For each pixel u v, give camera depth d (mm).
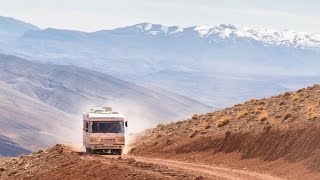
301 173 49438
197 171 53531
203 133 72438
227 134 66125
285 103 72438
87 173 60094
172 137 77875
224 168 57469
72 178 61062
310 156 51594
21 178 70438
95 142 76438
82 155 73750
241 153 61375
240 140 63500
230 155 62531
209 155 65562
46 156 78812
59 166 68812
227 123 72688
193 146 69875
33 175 69688
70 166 66188
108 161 63625
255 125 65062
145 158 71125
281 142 57094
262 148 58969
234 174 51625
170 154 71688
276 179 48219
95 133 76688
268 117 66312
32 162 78250
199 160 65000
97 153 77688
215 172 53094
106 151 78125
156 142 78312
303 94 75312
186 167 58562
